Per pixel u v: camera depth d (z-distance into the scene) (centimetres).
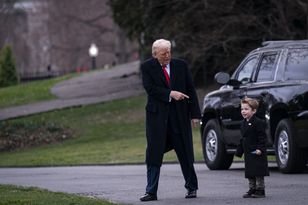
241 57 4969
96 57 12319
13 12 12512
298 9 4800
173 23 5062
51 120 5144
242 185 2152
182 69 1870
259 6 5003
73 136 4769
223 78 2575
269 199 1806
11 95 6856
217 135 2734
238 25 4922
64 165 3459
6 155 4262
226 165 2738
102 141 4531
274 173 2477
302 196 1850
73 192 2064
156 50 1858
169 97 1830
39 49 13588
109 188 2150
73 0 12206
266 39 4925
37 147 4597
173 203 1781
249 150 1820
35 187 2123
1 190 2003
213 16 4975
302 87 2378
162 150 1842
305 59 2469
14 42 13062
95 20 12150
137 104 5494
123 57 12338
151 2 5162
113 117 5162
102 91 6275
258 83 2553
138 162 3344
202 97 5184
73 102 5781
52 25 12375
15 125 4906
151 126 1847
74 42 12250
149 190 1839
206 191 2009
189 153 1859
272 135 2491
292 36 4825
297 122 2377
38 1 14638
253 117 1819
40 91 6894
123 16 5697
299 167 2409
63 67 12338
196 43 4984
